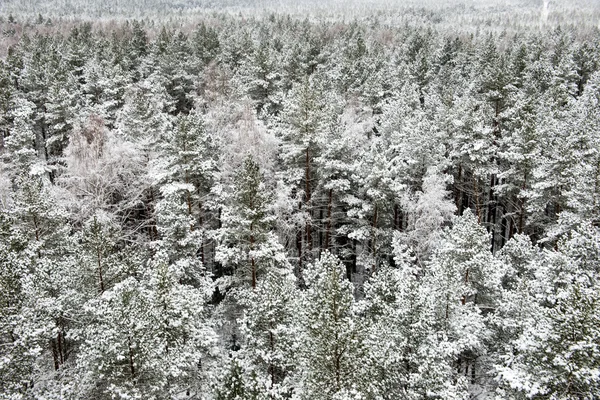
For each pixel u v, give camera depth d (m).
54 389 19.70
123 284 20.34
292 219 33.06
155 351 18.73
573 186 30.36
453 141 40.94
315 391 17.66
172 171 32.78
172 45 69.56
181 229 26.83
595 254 22.19
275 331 21.03
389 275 23.91
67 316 22.50
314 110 34.22
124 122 44.91
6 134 57.22
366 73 63.44
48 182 42.44
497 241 43.22
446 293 21.67
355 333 17.61
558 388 16.81
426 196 31.91
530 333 18.53
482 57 66.75
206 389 21.81
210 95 53.94
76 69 69.81
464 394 18.53
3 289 19.38
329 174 33.06
